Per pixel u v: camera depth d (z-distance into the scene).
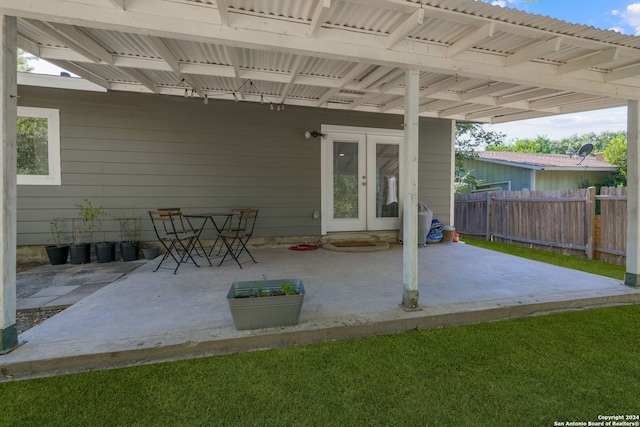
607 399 1.76
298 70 3.85
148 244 5.30
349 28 2.76
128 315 2.72
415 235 2.93
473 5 2.35
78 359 2.07
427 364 2.10
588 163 11.23
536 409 1.68
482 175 12.95
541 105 4.98
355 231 6.36
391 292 3.37
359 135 6.29
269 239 5.85
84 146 4.98
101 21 2.24
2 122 2.08
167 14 2.37
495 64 3.20
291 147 5.86
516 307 3.01
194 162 5.43
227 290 3.42
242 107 5.59
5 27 2.08
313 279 3.85
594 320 2.87
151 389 1.83
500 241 7.73
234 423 1.57
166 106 5.28
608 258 5.26
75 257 4.62
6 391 1.81
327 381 1.90
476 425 1.57
